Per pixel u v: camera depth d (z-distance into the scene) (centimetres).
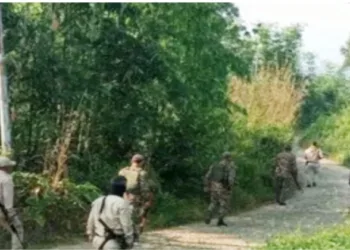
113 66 1981
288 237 1305
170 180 2225
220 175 1895
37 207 1479
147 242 1567
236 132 2819
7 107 1590
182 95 2158
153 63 1998
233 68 2422
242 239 1645
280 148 3041
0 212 1188
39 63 1805
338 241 1220
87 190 1605
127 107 2012
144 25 2088
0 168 1188
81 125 1888
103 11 1984
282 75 3309
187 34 2277
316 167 3291
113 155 2067
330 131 6512
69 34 1953
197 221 1961
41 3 1975
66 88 1833
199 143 2283
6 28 1798
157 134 2188
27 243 1474
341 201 2633
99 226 927
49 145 1755
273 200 2639
